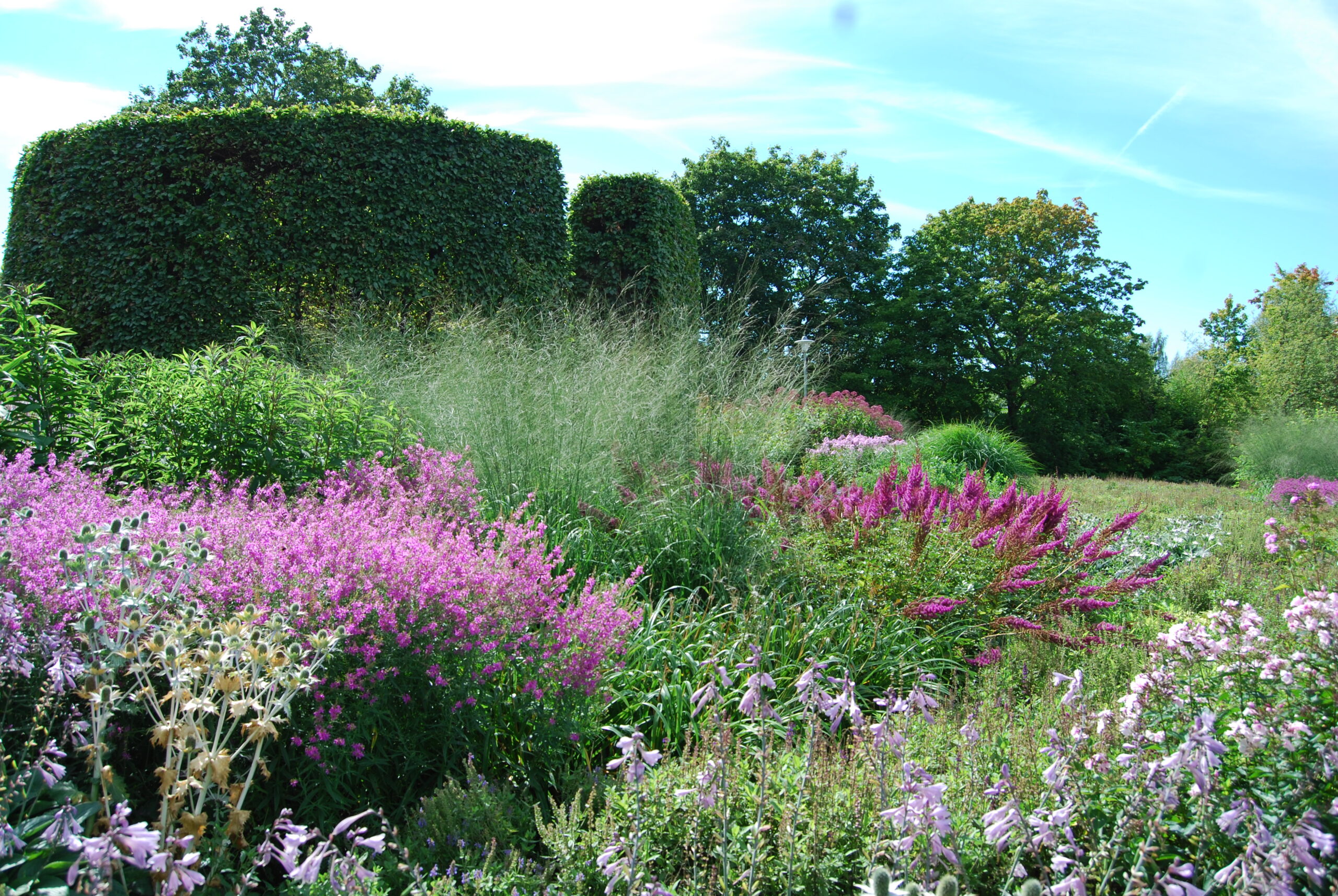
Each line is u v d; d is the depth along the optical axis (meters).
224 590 2.34
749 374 6.08
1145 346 26.53
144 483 4.32
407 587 2.49
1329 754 1.64
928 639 3.79
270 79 22.36
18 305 4.45
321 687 2.21
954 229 25.78
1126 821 1.60
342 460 4.48
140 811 2.03
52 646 1.93
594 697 2.73
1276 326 24.58
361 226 8.34
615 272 11.13
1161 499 12.18
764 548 4.29
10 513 2.85
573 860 1.86
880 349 24.41
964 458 11.14
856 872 1.81
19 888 1.50
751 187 24.42
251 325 5.38
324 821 2.14
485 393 5.15
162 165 8.05
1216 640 2.16
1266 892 1.34
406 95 23.25
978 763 2.09
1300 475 13.52
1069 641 3.69
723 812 1.72
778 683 3.21
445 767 2.41
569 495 4.62
